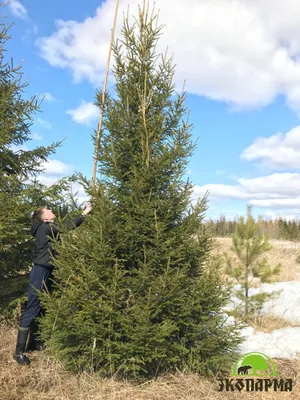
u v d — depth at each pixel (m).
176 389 3.77
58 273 4.08
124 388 3.79
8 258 5.52
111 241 4.03
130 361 3.81
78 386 3.84
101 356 3.82
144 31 4.59
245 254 6.63
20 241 5.23
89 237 4.05
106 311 3.72
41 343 4.85
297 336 5.62
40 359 4.43
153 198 4.17
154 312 3.85
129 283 3.94
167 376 4.00
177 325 3.94
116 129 4.32
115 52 4.58
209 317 4.10
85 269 3.79
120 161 4.28
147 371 3.85
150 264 3.96
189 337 4.04
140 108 4.37
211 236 4.32
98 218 4.03
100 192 4.11
